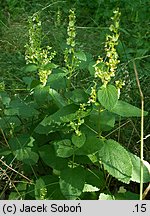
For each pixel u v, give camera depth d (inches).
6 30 33.1
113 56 17.1
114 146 17.0
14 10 36.1
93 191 18.0
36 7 36.7
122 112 17.1
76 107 17.5
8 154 19.7
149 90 25.5
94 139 17.1
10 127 20.4
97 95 17.1
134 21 34.0
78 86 25.6
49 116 18.3
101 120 18.1
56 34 31.8
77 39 32.1
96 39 32.5
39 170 19.8
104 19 35.1
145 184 20.3
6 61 30.0
